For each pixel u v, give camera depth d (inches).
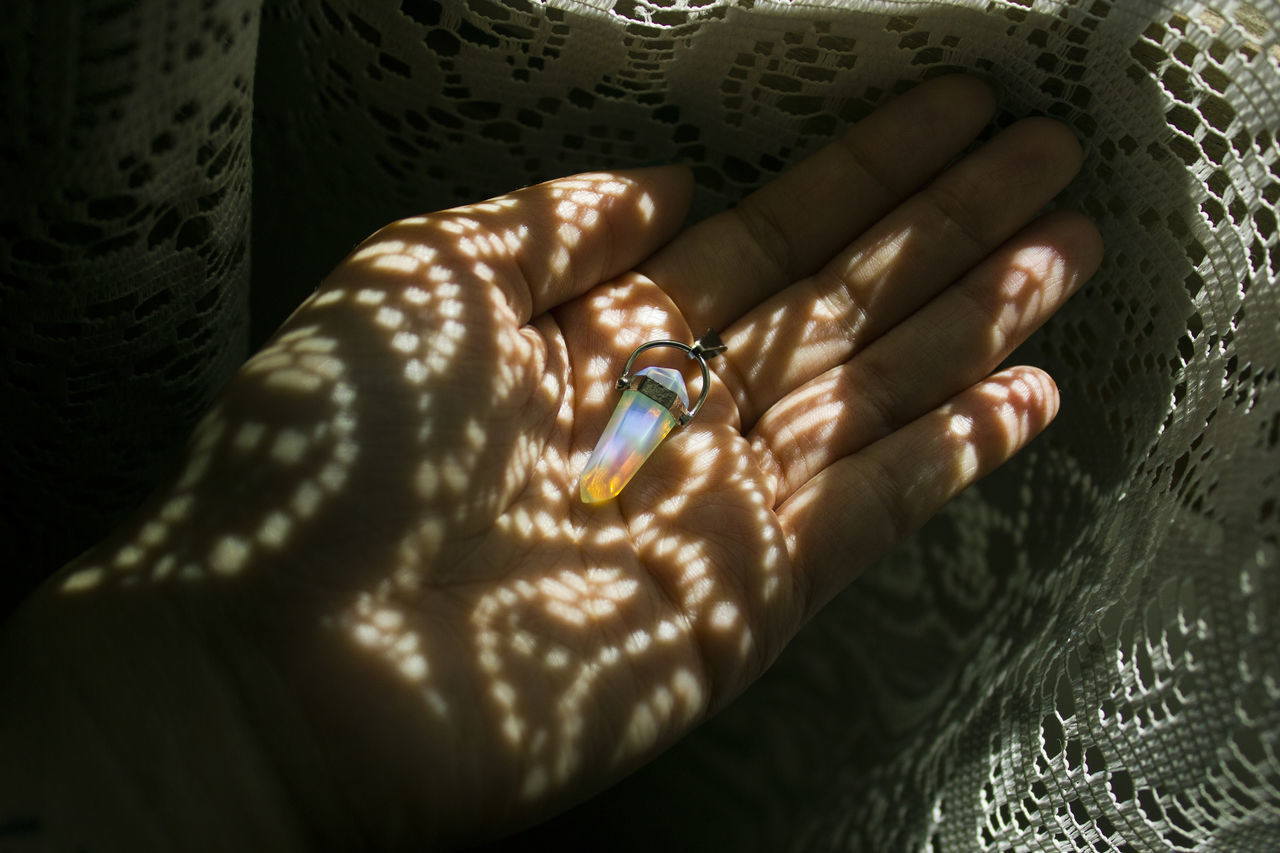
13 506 13.0
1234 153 11.9
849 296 12.9
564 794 11.4
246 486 11.0
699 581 12.0
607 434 12.2
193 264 12.0
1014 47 12.5
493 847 13.6
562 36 12.6
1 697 10.4
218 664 10.8
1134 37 12.0
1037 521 13.9
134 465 12.9
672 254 13.1
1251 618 11.3
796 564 12.4
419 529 11.3
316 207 14.2
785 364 12.9
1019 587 13.9
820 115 13.2
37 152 10.7
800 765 14.0
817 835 13.7
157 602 10.8
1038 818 12.4
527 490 12.1
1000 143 12.6
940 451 12.4
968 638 14.1
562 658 11.4
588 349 12.8
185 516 11.0
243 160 12.0
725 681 12.0
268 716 10.8
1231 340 12.0
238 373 11.3
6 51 10.3
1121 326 13.0
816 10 12.4
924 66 12.8
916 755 13.6
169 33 10.6
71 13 10.2
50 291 11.4
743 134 13.4
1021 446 12.7
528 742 11.1
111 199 11.1
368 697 10.9
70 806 10.3
